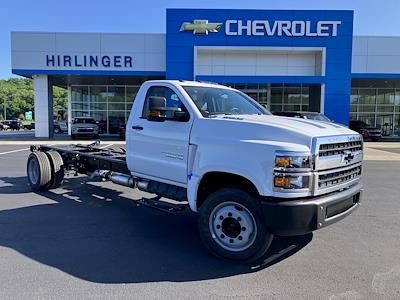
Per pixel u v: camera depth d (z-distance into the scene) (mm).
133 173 6090
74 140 27828
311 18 26000
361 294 3867
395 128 37906
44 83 29422
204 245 5098
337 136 4531
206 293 3877
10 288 3953
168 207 5582
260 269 4488
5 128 62719
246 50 26672
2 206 7367
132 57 28281
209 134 4855
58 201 7832
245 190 4578
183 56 26359
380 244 5383
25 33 27750
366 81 33062
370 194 8898
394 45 29344
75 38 28000
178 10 26062
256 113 5734
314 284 4098
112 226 6152
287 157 4148
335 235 5758
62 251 5016
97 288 3973
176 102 5449
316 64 27500
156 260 4738
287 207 4141
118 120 36031
